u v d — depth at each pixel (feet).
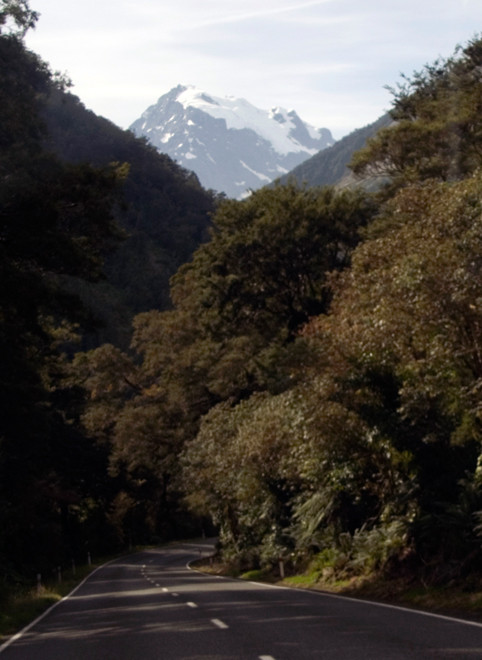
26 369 114.32
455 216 59.26
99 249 90.07
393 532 68.39
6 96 86.99
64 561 188.96
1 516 132.77
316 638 37.04
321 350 71.26
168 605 61.82
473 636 35.83
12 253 81.87
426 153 138.72
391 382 68.23
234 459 102.47
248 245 154.61
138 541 301.63
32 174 79.36
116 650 37.78
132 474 245.86
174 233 575.79
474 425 63.72
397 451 69.62
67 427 197.06
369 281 69.77
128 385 245.65
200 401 185.16
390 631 38.63
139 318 219.61
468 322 56.90
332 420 71.10
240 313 166.50
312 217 155.22
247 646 35.60
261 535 120.06
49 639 45.96
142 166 627.87
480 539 57.00
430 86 148.97
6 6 89.30
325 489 83.30
